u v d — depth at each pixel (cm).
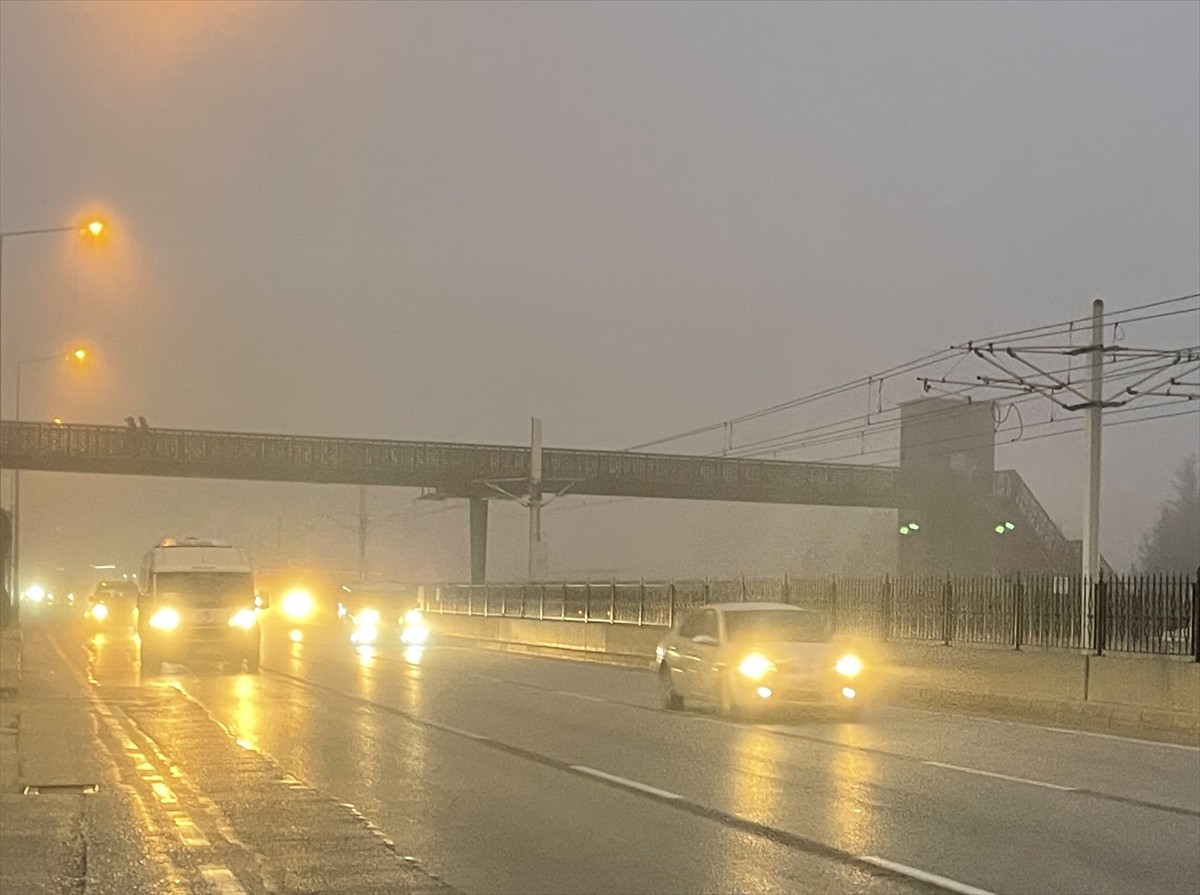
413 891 952
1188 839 1123
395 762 1634
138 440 6400
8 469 6334
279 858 1067
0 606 5800
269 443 6550
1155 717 2025
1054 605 2419
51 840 1147
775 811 1267
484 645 4956
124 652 4275
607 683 2964
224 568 3394
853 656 2131
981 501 7094
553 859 1055
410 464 6712
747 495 7038
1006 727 2042
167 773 1551
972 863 1027
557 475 6762
